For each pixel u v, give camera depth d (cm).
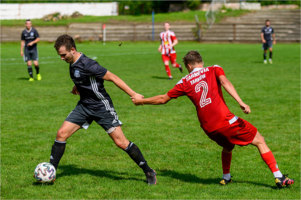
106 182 579
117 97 1335
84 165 664
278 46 4175
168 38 1750
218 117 514
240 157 711
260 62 2494
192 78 530
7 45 4806
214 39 4959
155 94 1352
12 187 557
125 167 656
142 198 517
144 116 1041
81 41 5184
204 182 586
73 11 6706
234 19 5450
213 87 518
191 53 545
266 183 580
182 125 945
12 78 1802
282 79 1719
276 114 1054
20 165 656
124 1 6638
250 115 1045
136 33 5416
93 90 539
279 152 737
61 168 646
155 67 2308
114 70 2133
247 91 1414
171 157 710
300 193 535
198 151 745
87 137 842
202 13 5953
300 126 927
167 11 6562
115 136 562
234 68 2159
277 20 5278
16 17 6638
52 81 1708
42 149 750
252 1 6103
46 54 3375
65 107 1150
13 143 789
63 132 557
